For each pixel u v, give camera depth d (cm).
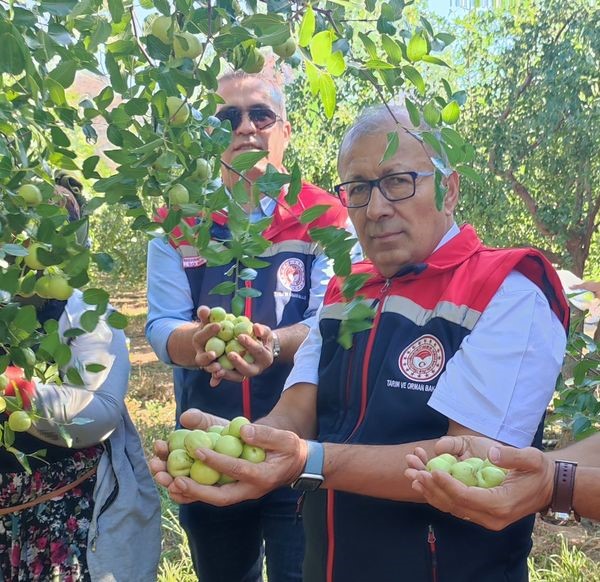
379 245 195
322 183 1175
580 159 1034
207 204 125
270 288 268
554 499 157
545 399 179
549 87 1023
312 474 171
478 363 177
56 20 119
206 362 235
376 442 185
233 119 270
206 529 273
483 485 153
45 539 224
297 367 217
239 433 169
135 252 1029
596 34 1010
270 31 119
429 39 123
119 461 233
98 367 152
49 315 214
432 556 180
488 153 1069
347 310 138
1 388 159
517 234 1145
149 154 120
